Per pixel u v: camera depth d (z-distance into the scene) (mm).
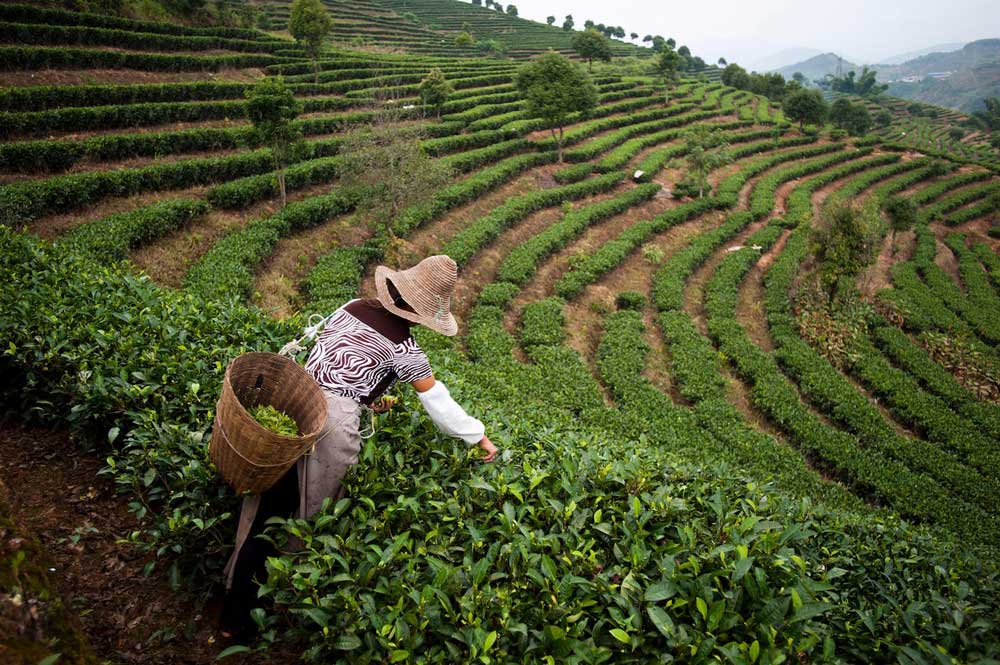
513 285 23953
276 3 76438
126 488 4070
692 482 4656
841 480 16484
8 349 4773
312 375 3436
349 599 2879
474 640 2707
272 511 3385
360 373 3365
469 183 31828
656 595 2910
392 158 22719
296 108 23281
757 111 69125
